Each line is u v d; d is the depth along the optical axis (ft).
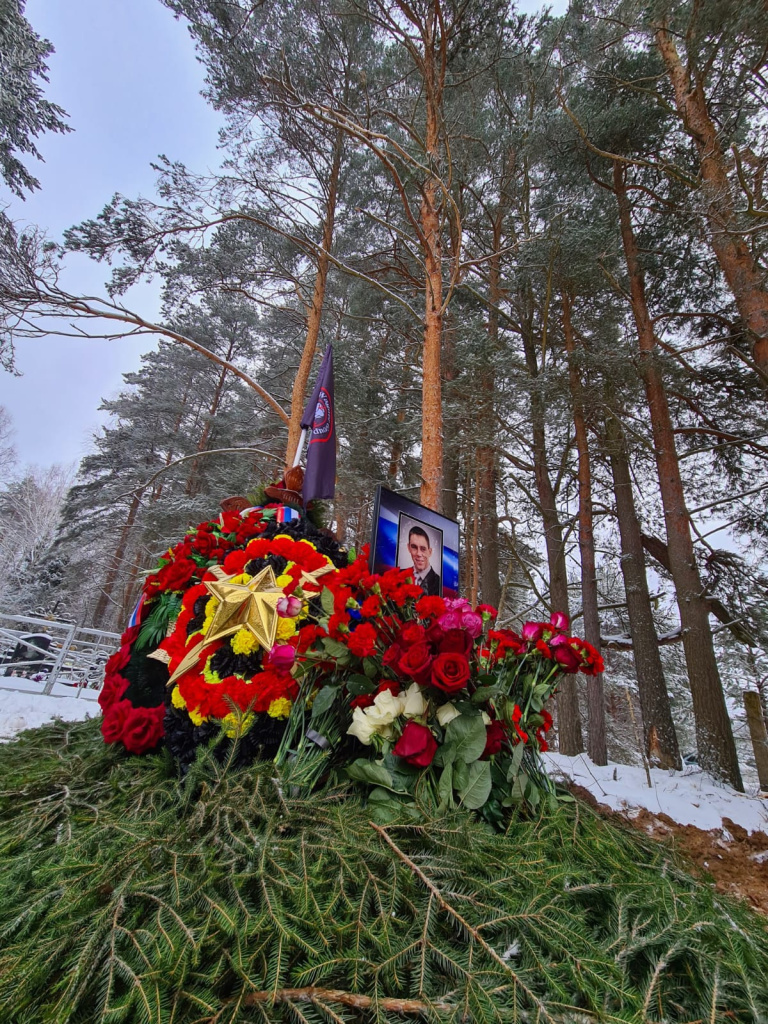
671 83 32.81
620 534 35.86
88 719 8.70
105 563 67.87
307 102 23.66
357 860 3.33
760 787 22.48
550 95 35.06
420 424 36.11
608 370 31.01
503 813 4.71
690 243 34.91
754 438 33.83
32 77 31.45
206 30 25.63
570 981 2.70
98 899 3.07
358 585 5.37
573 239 31.58
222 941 2.72
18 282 22.66
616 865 4.13
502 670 5.51
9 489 95.04
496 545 39.42
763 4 23.44
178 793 4.46
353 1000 2.52
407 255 36.96
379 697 4.60
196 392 72.54
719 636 36.99
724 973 3.01
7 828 4.46
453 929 3.02
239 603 5.61
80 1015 2.48
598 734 27.14
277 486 8.75
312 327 33.78
